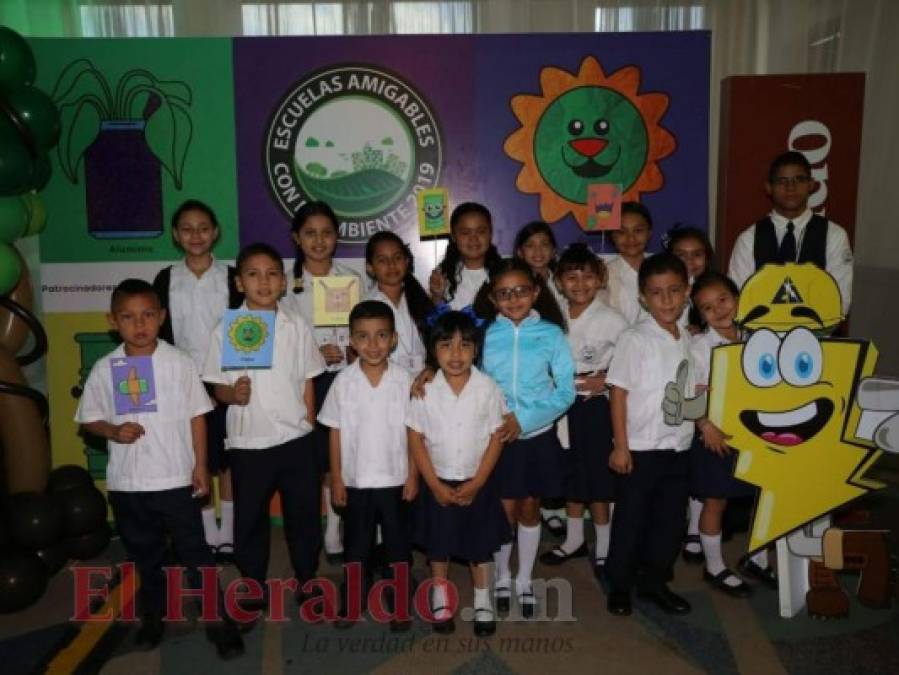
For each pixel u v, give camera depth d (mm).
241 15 4641
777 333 2766
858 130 3783
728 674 2463
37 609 2957
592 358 3094
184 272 3250
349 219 3795
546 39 3754
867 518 3281
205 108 3711
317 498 2879
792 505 2771
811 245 3406
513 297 2752
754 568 3113
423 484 2715
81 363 3715
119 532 2662
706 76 3793
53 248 3697
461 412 2623
